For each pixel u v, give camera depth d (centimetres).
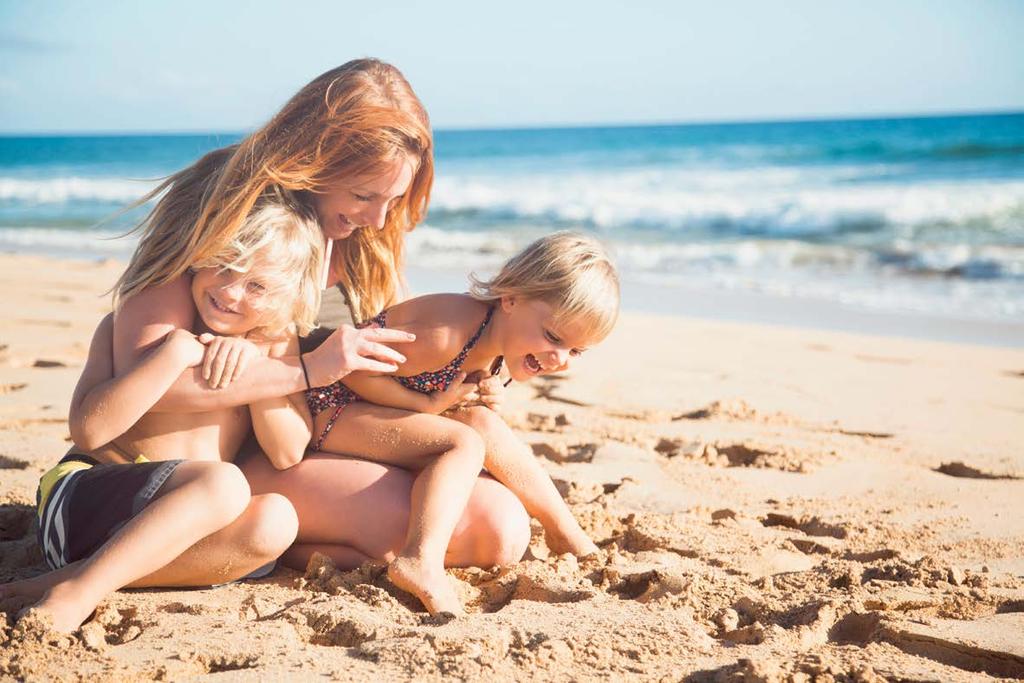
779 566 317
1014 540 345
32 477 373
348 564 300
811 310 1002
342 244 338
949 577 294
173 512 255
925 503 391
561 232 311
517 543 306
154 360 271
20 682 212
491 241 1582
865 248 1424
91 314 798
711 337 805
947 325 915
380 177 297
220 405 282
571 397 569
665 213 1795
